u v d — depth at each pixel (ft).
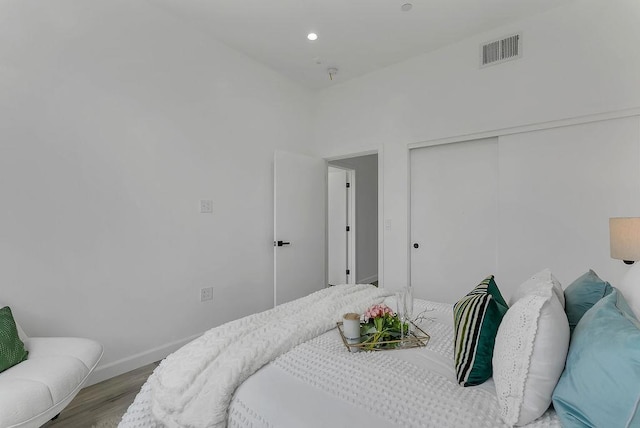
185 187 9.13
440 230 10.87
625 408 2.15
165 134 8.68
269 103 11.77
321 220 13.43
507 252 9.34
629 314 2.96
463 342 3.66
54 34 6.75
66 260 6.88
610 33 7.79
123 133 7.82
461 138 10.12
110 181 7.58
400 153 11.44
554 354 2.84
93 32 7.32
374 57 11.06
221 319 10.02
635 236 5.95
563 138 8.48
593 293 4.00
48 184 6.64
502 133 9.37
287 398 3.29
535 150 8.89
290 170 12.07
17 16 6.30
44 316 6.57
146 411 3.96
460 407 3.03
